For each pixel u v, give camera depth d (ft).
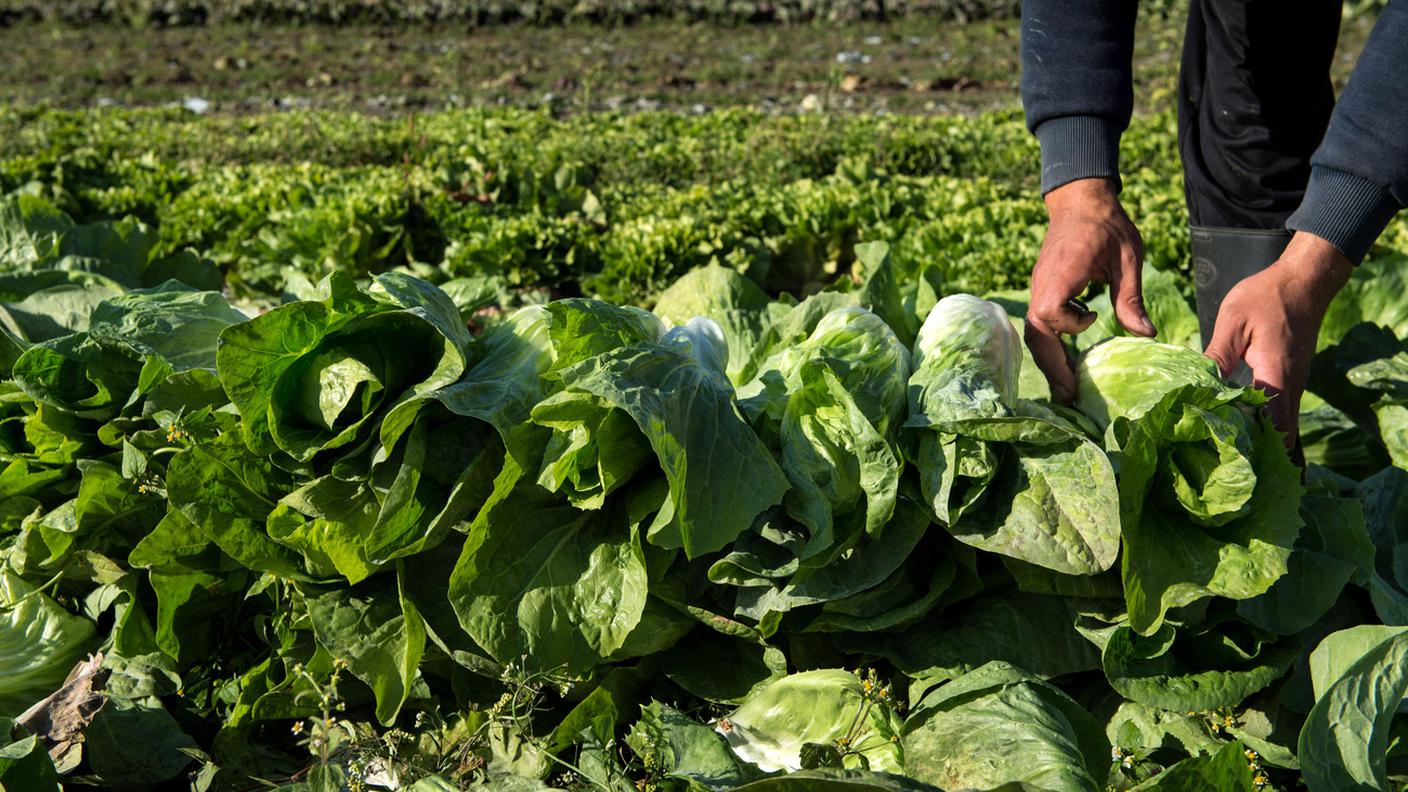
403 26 79.82
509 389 7.63
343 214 23.13
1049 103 8.97
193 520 7.60
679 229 22.48
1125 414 8.07
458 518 7.58
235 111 56.70
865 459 7.37
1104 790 6.90
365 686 8.03
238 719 7.80
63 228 13.01
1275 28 10.09
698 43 74.13
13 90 61.41
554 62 67.92
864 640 7.84
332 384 7.47
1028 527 7.38
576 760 7.54
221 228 25.38
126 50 72.74
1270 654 7.77
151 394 7.95
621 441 7.34
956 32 75.87
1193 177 11.26
